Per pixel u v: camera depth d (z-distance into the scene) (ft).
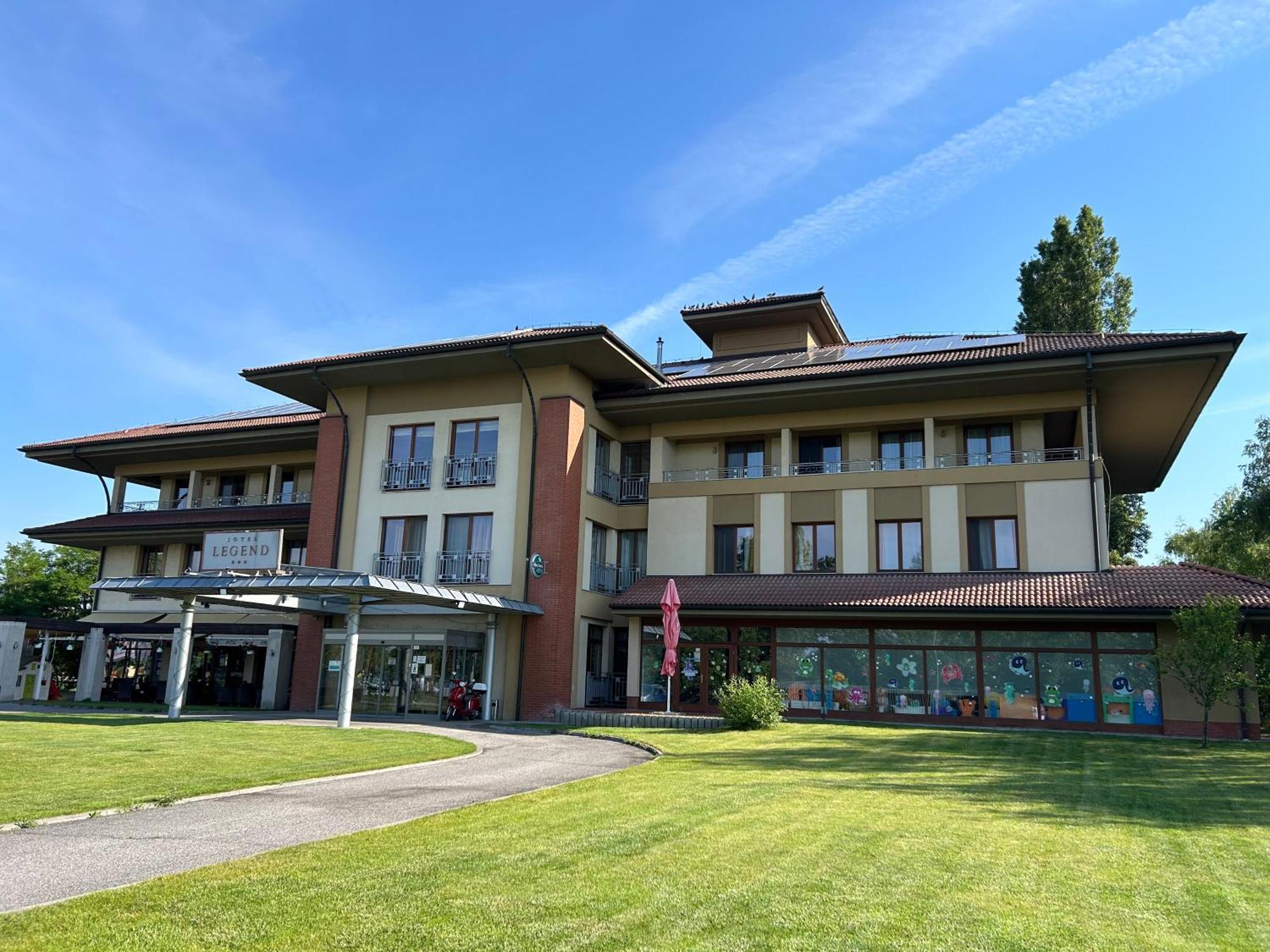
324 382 96.99
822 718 80.79
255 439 107.76
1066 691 75.05
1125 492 125.29
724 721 70.44
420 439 95.81
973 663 78.13
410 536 93.91
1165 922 20.54
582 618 88.89
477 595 78.33
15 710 80.89
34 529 116.57
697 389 89.71
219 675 106.01
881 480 87.04
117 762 43.39
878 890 22.53
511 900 21.33
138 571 115.96
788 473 91.25
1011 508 82.07
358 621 69.87
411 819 31.58
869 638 81.61
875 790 39.11
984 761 50.65
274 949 18.10
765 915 20.40
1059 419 87.81
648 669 87.66
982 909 21.13
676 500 94.43
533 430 89.61
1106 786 42.19
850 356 96.99
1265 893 23.13
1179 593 71.87
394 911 20.39
